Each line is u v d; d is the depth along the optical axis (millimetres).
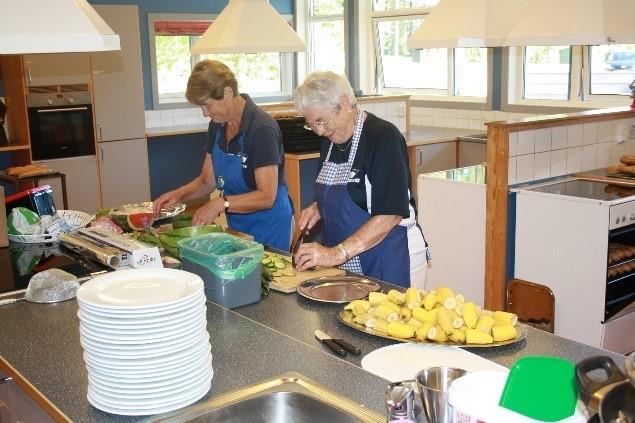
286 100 8727
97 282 1462
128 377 1317
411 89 7980
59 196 6324
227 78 2873
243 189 3062
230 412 1360
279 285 2113
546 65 6617
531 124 3801
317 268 2301
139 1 7363
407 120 6891
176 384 1341
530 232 3709
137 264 2176
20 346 1678
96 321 1316
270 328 1759
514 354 1603
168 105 7699
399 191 2303
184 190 3158
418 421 1237
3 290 2066
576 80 6387
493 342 1631
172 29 7633
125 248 2229
